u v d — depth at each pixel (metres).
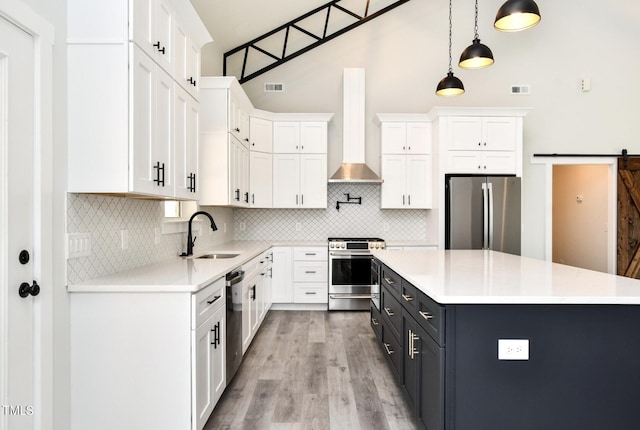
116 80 1.85
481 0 5.43
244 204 4.45
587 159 5.46
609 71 5.46
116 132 1.85
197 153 2.75
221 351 2.38
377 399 2.53
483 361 1.67
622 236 5.42
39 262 1.66
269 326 4.20
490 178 4.64
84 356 1.89
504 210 4.63
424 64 5.42
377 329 3.40
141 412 1.89
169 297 1.89
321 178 5.08
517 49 5.45
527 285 1.87
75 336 1.89
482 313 1.67
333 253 4.82
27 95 1.62
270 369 3.01
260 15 4.56
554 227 7.17
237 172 4.09
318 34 5.41
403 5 5.42
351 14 5.06
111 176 1.86
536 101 5.45
